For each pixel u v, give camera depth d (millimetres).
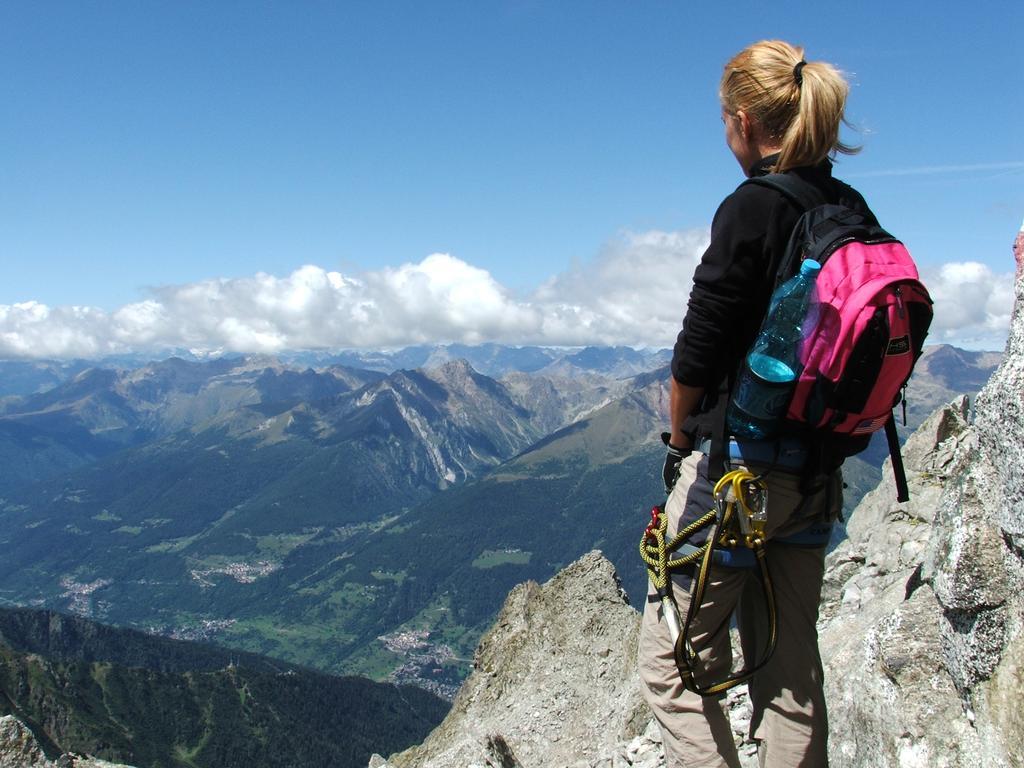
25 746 3215
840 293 1613
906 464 4426
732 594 1900
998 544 1811
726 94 1933
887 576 3836
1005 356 1794
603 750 5258
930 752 1948
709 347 1767
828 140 1771
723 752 1944
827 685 2691
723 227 1761
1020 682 1729
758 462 1770
